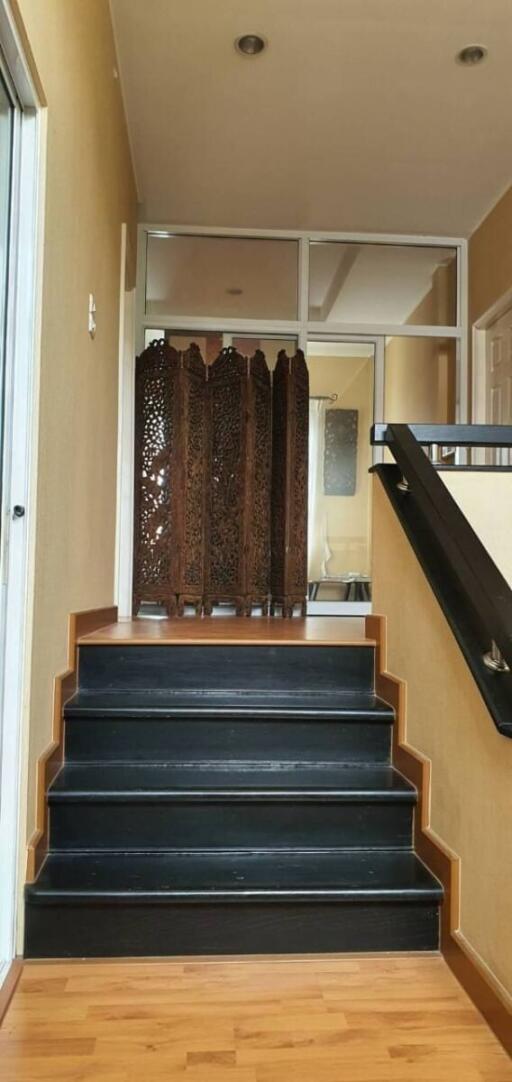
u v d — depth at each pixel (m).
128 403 4.34
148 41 3.37
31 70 1.65
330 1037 1.48
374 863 1.98
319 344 5.30
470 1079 1.37
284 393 4.48
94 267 2.73
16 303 1.73
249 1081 1.35
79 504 2.47
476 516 2.59
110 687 2.47
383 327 5.28
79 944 1.77
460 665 1.78
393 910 1.84
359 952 1.82
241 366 4.32
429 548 2.04
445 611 1.79
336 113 3.88
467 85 3.66
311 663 2.53
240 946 1.81
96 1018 1.53
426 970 1.75
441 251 5.36
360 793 2.05
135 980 1.68
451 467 2.59
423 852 1.99
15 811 1.72
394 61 3.50
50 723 2.04
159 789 2.03
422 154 4.26
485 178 4.51
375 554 2.59
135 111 3.87
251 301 5.23
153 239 5.20
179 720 2.24
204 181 4.57
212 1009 1.57
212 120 3.95
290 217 5.04
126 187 4.03
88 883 1.80
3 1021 1.51
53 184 1.92
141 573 4.23
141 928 1.79
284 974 1.72
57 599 2.11
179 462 4.20
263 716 2.25
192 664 2.50
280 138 4.13
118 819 2.02
